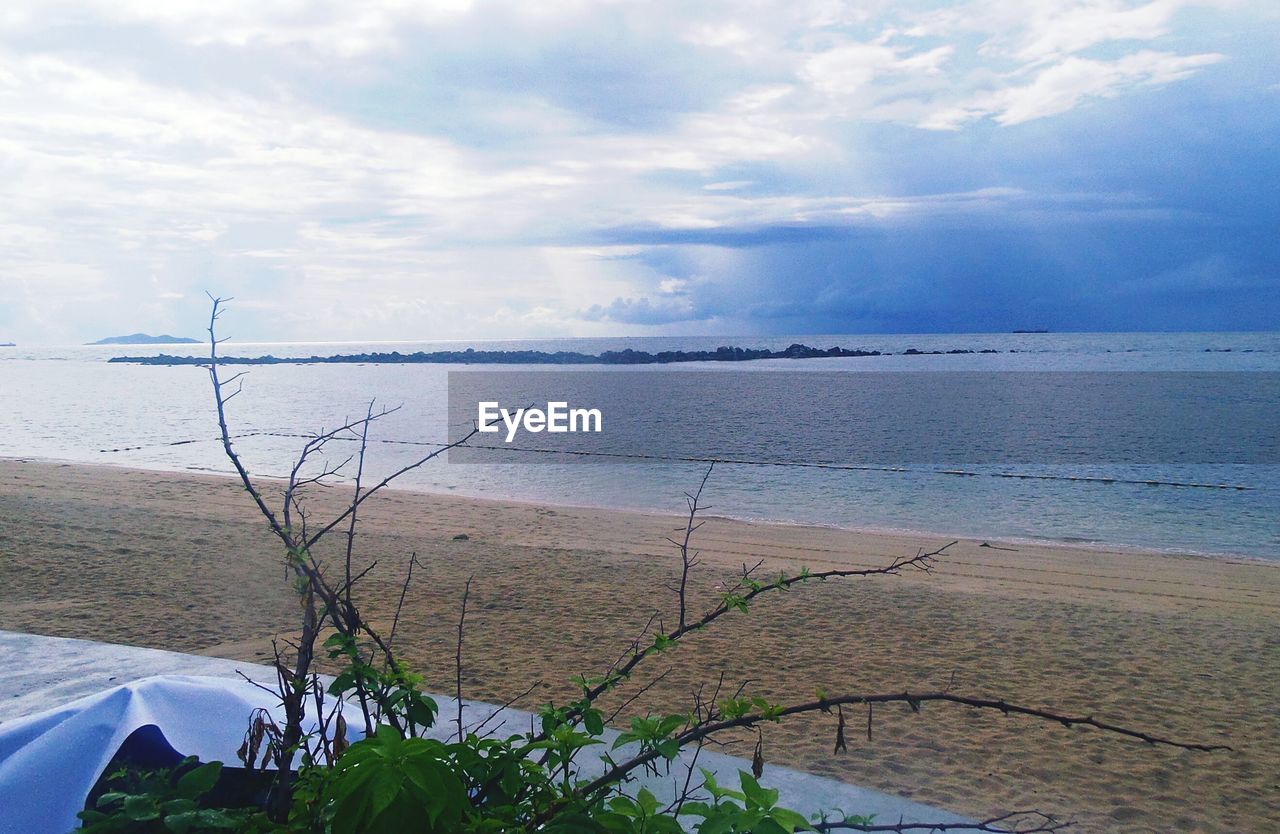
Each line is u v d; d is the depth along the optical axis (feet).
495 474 93.35
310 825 6.10
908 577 41.04
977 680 24.43
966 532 60.49
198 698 9.07
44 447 111.75
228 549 39.32
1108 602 37.22
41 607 28.66
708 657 25.79
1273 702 23.31
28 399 222.48
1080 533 61.52
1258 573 45.80
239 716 9.04
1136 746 19.52
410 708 6.77
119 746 7.69
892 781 17.11
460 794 5.34
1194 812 16.49
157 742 8.56
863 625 29.99
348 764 5.44
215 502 56.44
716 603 32.37
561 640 27.22
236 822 6.11
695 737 6.61
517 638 27.37
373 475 91.35
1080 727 20.62
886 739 19.26
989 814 15.80
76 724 8.02
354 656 6.64
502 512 59.36
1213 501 77.71
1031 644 28.45
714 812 5.83
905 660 26.08
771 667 25.02
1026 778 17.58
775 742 18.81
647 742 6.43
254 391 271.08
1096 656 27.35
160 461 99.35
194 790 6.26
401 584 34.40
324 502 59.26
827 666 25.26
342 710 9.86
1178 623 31.91
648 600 32.81
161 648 24.49
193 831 6.57
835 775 17.25
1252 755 19.31
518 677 23.39
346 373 432.66
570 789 6.29
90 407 195.93
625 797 6.21
